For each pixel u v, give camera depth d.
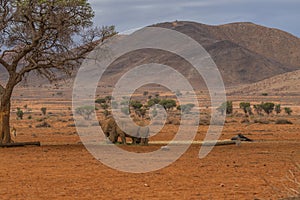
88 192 25.12
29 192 25.09
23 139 71.56
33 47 51.22
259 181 28.31
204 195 24.12
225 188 26.12
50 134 84.75
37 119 137.38
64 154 44.34
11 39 52.59
